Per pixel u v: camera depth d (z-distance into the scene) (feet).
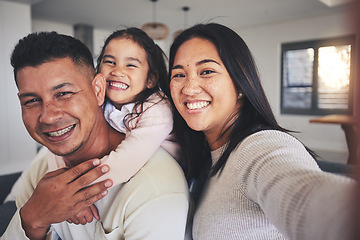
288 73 23.77
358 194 1.04
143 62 4.49
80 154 2.94
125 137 3.62
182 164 3.94
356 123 0.87
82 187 2.50
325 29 21.21
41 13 20.27
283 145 2.19
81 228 2.95
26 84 2.40
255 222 2.38
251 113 3.04
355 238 1.05
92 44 24.50
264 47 24.61
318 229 1.36
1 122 15.78
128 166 2.86
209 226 2.63
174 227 2.59
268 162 2.00
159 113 3.70
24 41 2.44
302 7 19.26
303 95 23.07
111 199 2.81
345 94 20.74
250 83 2.86
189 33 2.97
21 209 2.65
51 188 2.54
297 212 1.52
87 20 22.53
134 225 2.52
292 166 1.81
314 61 22.06
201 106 2.87
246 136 2.71
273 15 21.26
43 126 2.43
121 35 4.58
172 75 3.05
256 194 2.05
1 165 15.75
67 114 2.47
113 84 4.34
